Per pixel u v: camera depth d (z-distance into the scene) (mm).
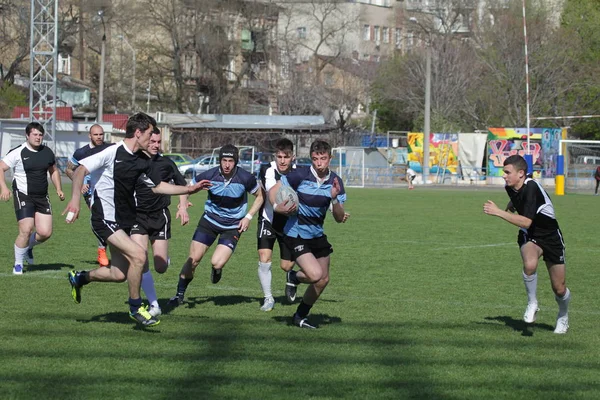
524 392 13109
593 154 111312
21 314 18875
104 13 134125
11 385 12891
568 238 40875
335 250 34250
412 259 31422
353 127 150750
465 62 135750
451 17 156500
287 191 16859
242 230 20594
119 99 145000
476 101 132375
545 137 106375
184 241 36719
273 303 20484
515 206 17734
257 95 156375
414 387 13242
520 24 128000
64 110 116750
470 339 17078
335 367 14414
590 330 18391
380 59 162625
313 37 185750
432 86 134375
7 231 39188
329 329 17922
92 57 151000
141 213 20578
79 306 20031
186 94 147250
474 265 29781
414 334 17516
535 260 17719
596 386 13539
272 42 156250
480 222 49312
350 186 105375
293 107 152875
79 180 16641
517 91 125125
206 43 144500
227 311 20125
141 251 16984
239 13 151125
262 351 15578
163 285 24344
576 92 125250
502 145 107875
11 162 25547
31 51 88875
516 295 23281
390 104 147625
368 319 19281
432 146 110562
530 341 17016
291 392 12805
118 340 16281
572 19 131750
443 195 82000
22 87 142500
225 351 15508
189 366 14281
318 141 17234
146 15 141875
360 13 182750
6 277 24891
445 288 24406
